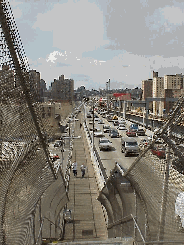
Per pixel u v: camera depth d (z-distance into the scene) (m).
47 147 7.22
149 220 7.19
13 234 5.62
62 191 13.53
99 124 79.12
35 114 5.75
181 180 5.48
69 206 16.91
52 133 8.03
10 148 5.49
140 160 7.30
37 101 6.12
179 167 5.63
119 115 113.31
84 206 16.80
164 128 5.95
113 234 12.38
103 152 36.44
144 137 48.59
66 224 14.32
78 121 90.12
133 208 9.16
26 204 6.79
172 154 5.88
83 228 13.80
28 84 5.23
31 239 7.27
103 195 14.62
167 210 5.89
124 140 35.28
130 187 9.44
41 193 8.62
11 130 5.32
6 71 4.72
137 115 90.38
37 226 8.45
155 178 6.46
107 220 13.92
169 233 5.74
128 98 122.31
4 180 5.34
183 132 5.66
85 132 59.00
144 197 7.58
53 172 9.20
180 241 5.32
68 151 37.94
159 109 79.62
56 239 12.34
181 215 5.33
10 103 5.00
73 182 22.25
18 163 5.82
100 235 13.24
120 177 10.18
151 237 6.96
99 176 21.53
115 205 11.75
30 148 6.18
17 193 6.09
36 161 7.05
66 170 24.77
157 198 6.41
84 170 23.94
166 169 5.94
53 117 31.66
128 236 9.66
